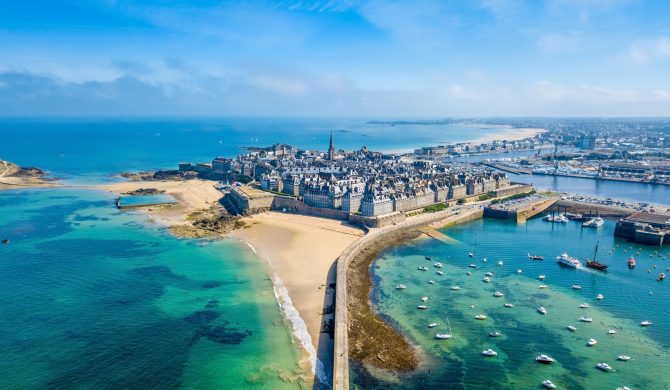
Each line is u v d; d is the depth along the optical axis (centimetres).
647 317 19750
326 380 15038
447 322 19050
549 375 15550
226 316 19312
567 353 16875
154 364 15888
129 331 18038
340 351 16000
